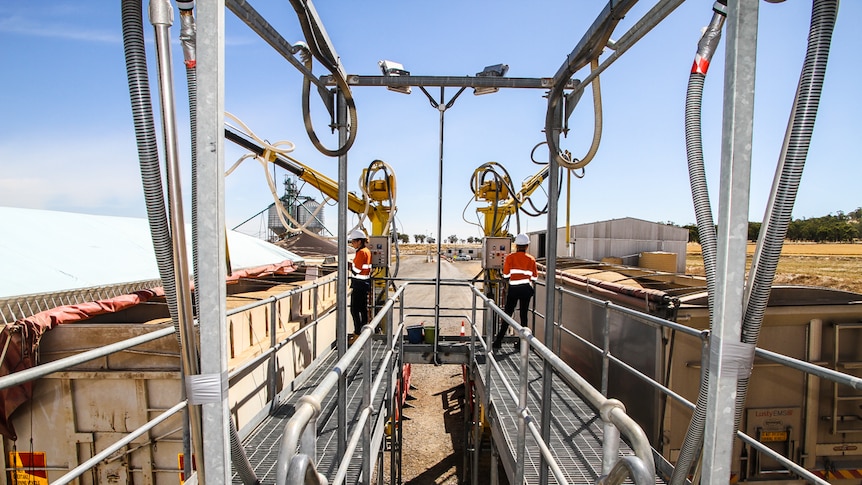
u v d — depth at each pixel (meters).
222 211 1.09
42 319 3.00
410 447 7.06
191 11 1.30
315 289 5.59
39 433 2.99
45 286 4.07
